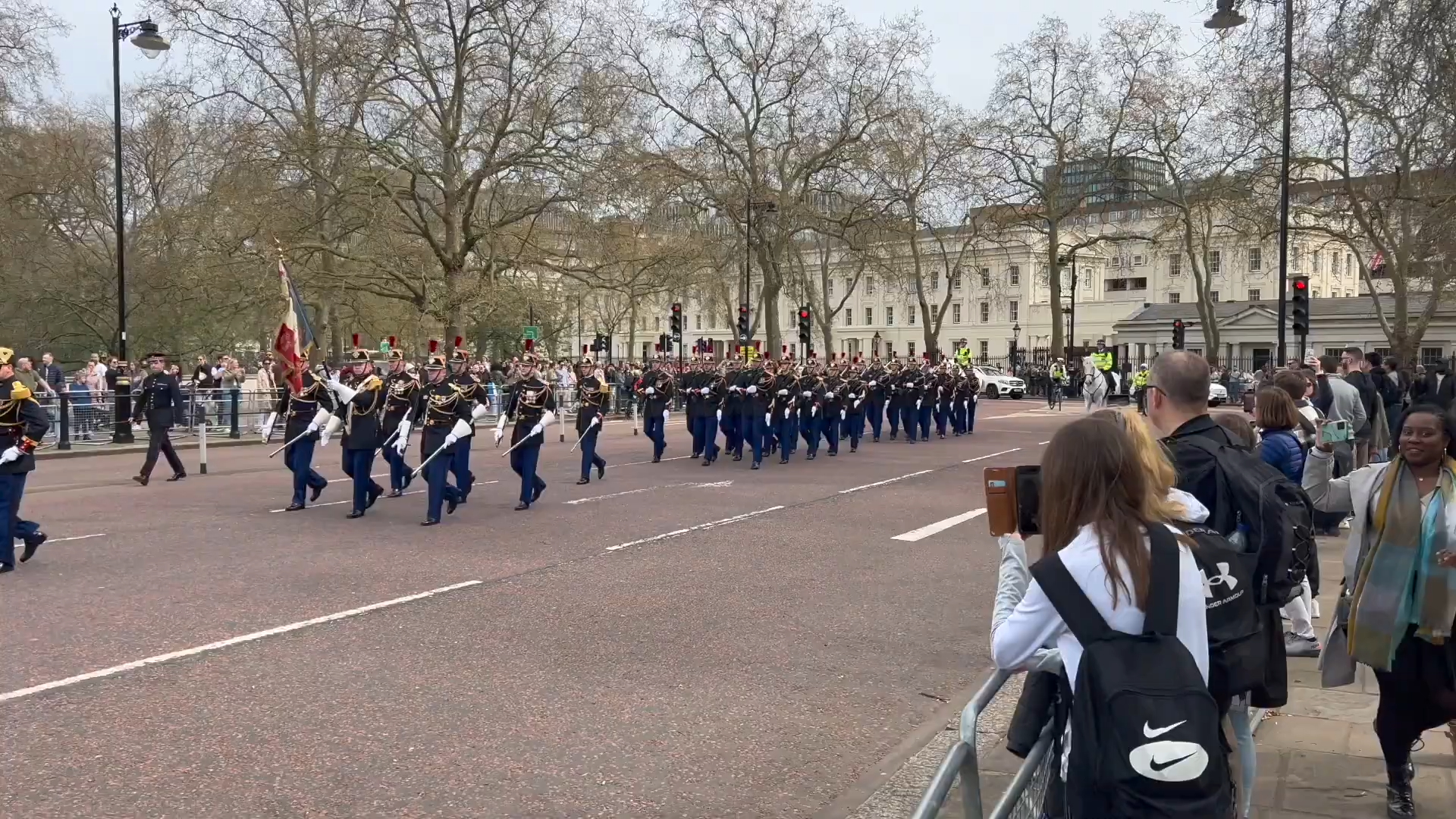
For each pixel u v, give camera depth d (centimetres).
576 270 3588
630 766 505
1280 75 2548
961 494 1539
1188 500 305
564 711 580
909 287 6331
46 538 974
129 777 477
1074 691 254
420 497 1441
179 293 3975
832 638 744
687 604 830
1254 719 519
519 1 3216
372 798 461
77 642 692
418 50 3222
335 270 3544
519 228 3722
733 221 4447
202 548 1041
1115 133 4791
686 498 1460
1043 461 280
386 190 3203
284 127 3195
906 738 553
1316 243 6250
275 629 732
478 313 3472
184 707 571
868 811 455
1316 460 617
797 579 932
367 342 5497
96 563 961
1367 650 421
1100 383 3903
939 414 2759
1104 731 243
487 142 3347
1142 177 5709
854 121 4359
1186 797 234
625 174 3400
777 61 4291
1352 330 5666
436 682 622
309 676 628
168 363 2497
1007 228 5525
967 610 834
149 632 718
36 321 4178
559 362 4056
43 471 1825
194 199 3866
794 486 1623
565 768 500
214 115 3388
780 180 4403
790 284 4856
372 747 520
